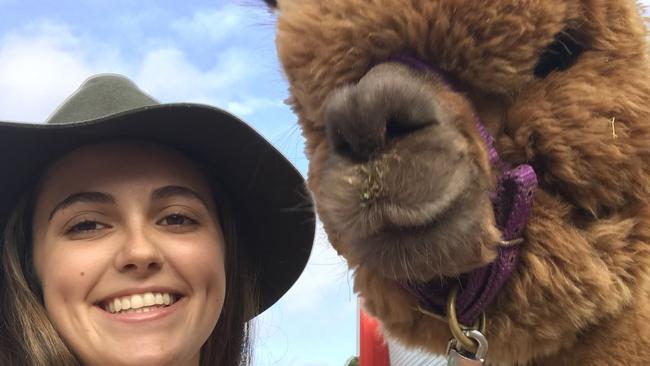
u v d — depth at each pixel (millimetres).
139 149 457
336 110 245
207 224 474
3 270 457
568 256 264
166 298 438
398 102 239
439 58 266
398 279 275
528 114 267
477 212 251
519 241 267
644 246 274
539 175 276
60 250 421
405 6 262
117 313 424
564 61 278
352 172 245
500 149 274
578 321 268
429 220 241
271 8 354
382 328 338
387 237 253
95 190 431
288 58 291
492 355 285
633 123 269
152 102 498
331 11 275
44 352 411
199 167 499
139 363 412
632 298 277
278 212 538
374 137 238
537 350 279
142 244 420
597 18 271
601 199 273
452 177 241
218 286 466
